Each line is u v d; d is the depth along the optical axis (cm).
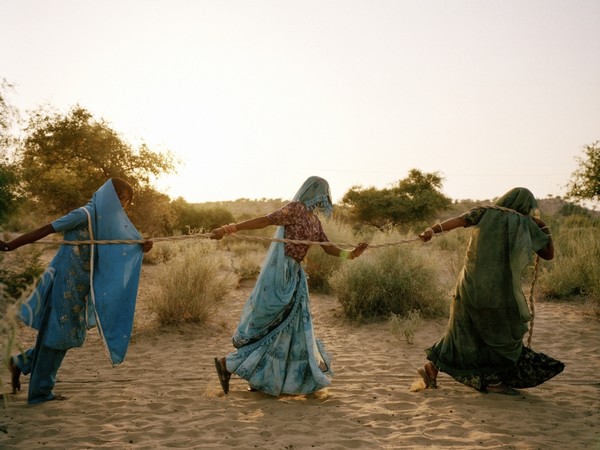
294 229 482
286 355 475
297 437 388
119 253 458
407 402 474
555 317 880
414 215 4409
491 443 377
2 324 274
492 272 476
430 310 887
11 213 946
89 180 1864
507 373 491
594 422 423
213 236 460
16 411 438
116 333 449
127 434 391
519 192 496
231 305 1010
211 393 496
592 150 2103
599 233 1189
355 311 891
